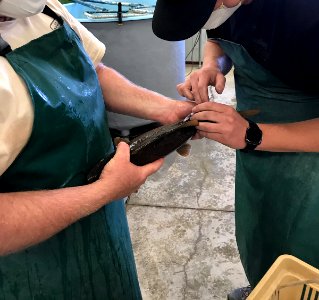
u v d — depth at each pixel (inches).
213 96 128.6
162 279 70.3
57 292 35.0
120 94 44.9
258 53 39.5
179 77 92.9
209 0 33.3
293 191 45.2
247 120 39.8
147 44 82.4
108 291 39.7
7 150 26.5
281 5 35.7
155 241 78.0
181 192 91.0
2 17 29.0
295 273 36.0
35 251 32.4
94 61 41.0
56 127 29.6
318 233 45.1
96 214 36.1
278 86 41.3
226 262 73.2
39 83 28.7
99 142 35.3
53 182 31.4
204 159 101.8
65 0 87.7
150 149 36.8
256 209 51.0
